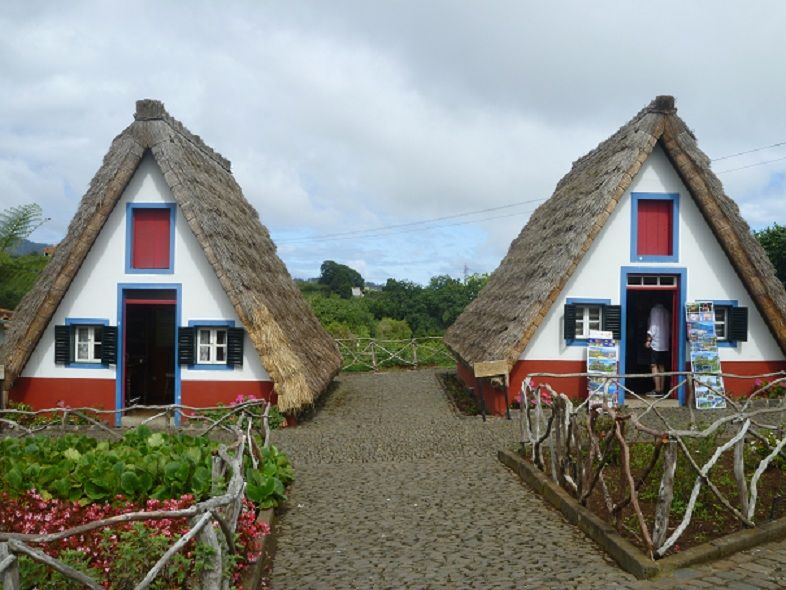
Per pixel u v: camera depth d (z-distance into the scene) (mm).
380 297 38625
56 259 13320
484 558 5801
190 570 4410
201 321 13406
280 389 12273
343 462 9578
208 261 13305
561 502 7039
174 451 6734
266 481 7000
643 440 9367
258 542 5527
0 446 7203
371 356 24703
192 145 15484
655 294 16406
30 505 5617
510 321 13422
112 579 4273
